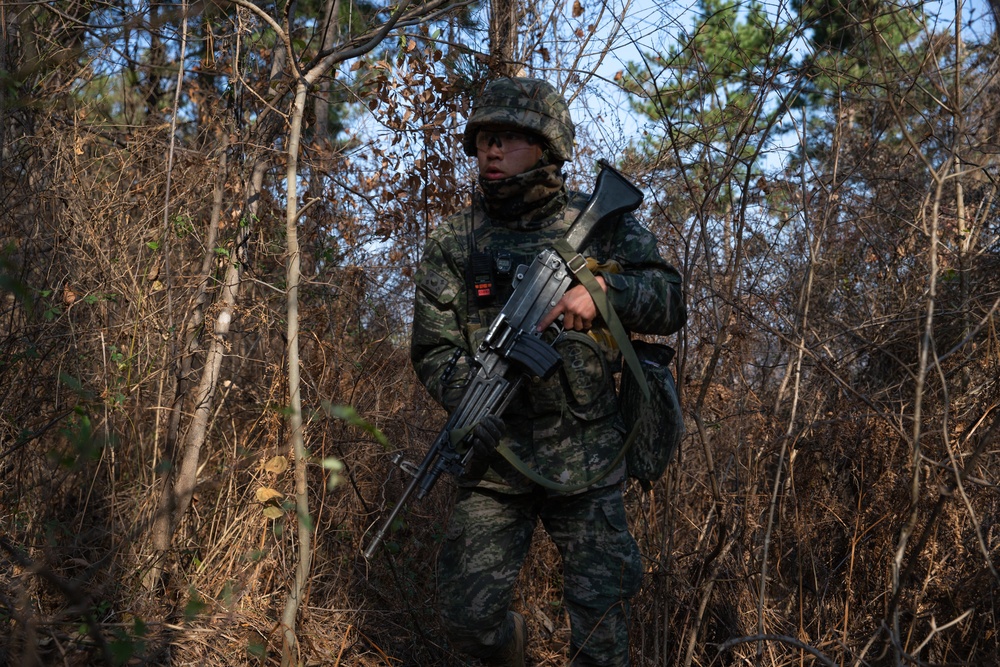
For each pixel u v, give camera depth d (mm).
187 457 3529
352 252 4656
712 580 3039
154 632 3008
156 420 3615
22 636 2475
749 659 3072
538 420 2768
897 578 2451
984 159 3436
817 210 3803
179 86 3625
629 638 2836
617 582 2758
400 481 3963
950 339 3377
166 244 3637
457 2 3438
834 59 3180
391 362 4523
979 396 3135
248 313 3676
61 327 3689
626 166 4707
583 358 2734
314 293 4371
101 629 2752
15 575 2967
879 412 2842
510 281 2768
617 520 2779
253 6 2760
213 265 3906
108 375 3676
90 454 1793
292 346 2650
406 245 4836
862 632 3074
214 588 3297
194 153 3896
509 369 2686
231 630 3090
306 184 4363
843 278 4117
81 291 3766
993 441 3055
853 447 3385
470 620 2783
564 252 2693
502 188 2773
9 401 3555
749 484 3350
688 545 3596
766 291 4090
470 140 2896
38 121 3834
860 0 2914
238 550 3416
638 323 2766
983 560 2955
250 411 4039
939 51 2896
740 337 3576
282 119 3896
